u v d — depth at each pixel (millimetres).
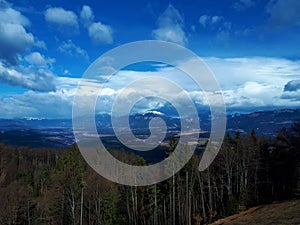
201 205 66000
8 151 82938
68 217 59938
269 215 48344
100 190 60281
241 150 64875
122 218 64312
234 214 55906
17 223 60750
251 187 65938
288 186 62219
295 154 61000
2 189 63500
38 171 78938
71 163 58750
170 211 61625
